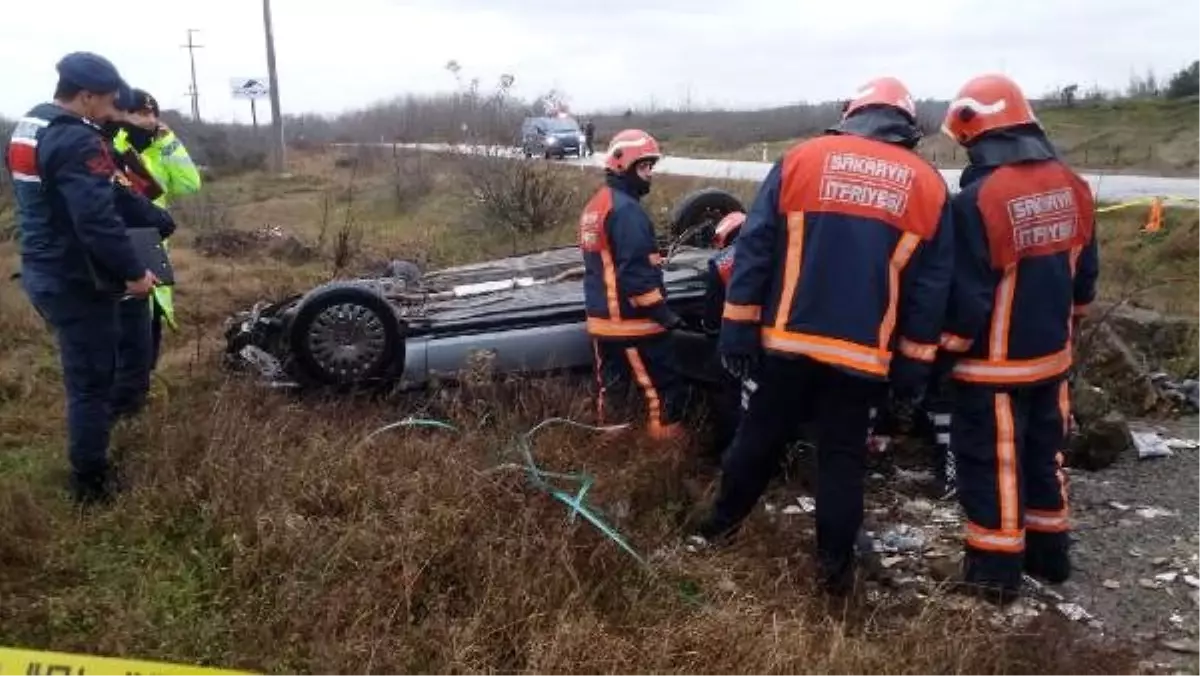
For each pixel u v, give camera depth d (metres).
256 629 3.55
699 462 5.18
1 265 10.23
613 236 5.21
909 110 3.96
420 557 3.74
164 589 3.80
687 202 7.34
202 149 31.05
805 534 4.60
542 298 6.03
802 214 3.82
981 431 4.05
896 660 3.36
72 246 4.41
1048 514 4.20
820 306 3.80
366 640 3.40
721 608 3.65
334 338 5.59
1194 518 4.77
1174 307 8.66
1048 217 3.92
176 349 7.63
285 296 7.36
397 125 26.77
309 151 37.41
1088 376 6.31
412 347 5.60
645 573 3.89
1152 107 33.78
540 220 13.24
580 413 5.29
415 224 15.09
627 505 4.48
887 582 4.22
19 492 4.38
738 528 4.42
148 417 5.28
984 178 3.93
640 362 5.29
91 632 3.56
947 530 4.72
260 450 4.62
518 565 3.71
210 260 12.03
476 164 14.83
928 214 3.78
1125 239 12.78
